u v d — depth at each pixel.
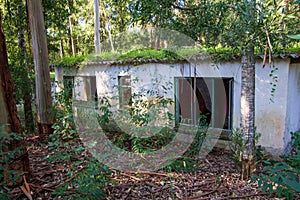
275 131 3.85
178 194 2.80
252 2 2.34
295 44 3.58
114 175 3.29
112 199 2.68
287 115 3.81
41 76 5.07
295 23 2.30
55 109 5.13
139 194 2.81
